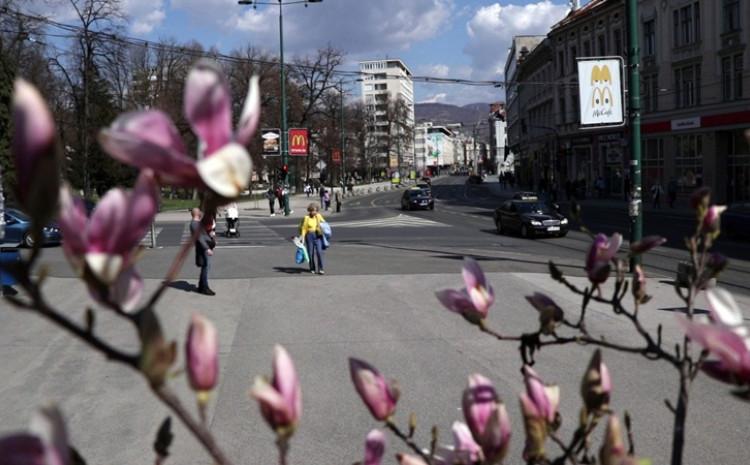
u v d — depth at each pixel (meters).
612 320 10.17
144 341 0.95
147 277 15.65
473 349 9.02
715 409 6.54
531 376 1.53
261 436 6.10
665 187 44.28
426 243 24.64
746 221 23.55
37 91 0.81
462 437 1.60
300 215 45.22
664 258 18.70
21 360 8.49
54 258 18.81
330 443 5.96
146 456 5.65
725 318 1.28
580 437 1.50
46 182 0.80
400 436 1.51
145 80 36.41
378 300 12.55
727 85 38.38
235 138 0.95
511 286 13.74
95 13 28.80
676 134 42.84
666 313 10.54
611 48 52.41
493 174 185.00
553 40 64.06
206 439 1.00
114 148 0.90
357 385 1.45
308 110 61.22
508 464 5.31
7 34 26.52
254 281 14.90
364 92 173.00
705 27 39.41
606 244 1.70
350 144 94.25
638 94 14.79
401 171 135.50
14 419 6.48
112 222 0.92
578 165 62.22
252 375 7.97
